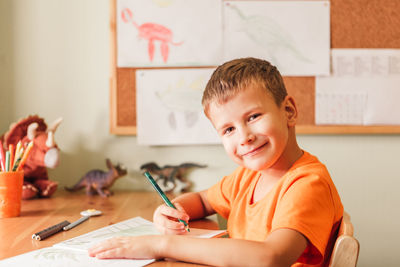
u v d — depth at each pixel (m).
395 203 1.24
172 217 0.74
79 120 1.24
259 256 0.50
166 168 1.21
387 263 1.24
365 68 1.21
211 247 0.52
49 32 1.23
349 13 1.21
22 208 0.97
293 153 0.68
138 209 0.96
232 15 1.20
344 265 0.53
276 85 0.65
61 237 0.71
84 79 1.24
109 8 1.21
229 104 0.62
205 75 1.21
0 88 1.22
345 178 1.23
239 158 0.64
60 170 1.24
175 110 1.22
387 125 1.22
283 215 0.56
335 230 0.64
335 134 1.23
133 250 0.56
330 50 1.21
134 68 1.22
